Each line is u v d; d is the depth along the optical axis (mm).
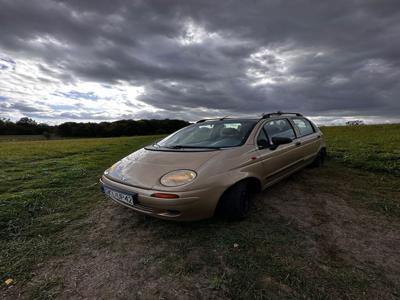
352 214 2713
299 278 1686
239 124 3289
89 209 3152
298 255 1961
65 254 2107
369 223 2490
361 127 15438
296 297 1519
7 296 1611
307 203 3070
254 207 2967
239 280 1685
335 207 2922
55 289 1667
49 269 1897
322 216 2680
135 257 2027
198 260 1938
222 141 2973
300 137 3965
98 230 2543
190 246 2146
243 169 2502
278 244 2131
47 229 2588
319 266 1814
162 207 2062
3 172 5445
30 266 1936
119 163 2936
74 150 10609
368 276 1691
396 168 4488
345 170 4695
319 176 4309
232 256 1971
